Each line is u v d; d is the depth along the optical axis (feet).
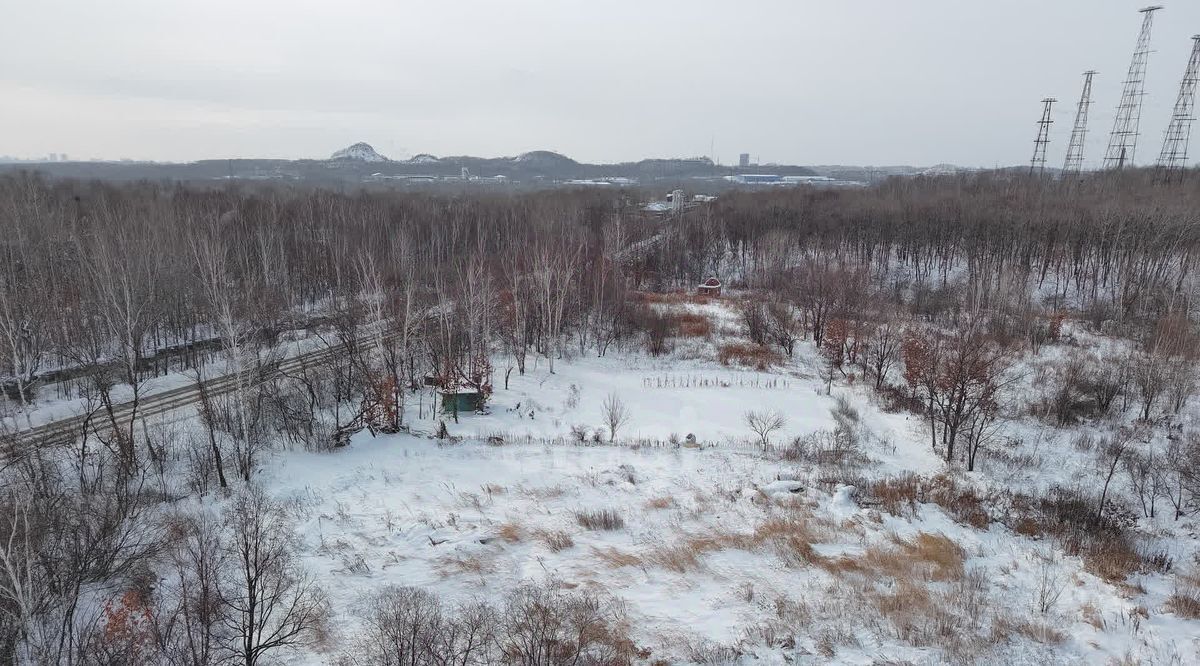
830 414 141.79
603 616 69.56
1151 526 96.02
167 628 59.77
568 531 88.84
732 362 178.09
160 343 173.68
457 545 83.41
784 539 86.53
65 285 160.25
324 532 86.07
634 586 76.07
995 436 127.95
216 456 96.78
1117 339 186.09
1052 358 170.81
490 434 125.49
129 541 78.28
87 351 133.39
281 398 119.24
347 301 181.27
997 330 187.83
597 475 107.14
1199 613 71.61
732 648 63.57
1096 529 93.97
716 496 100.37
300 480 102.22
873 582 77.05
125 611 64.64
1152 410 137.80
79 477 93.81
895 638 65.51
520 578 77.36
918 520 94.68
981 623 68.74
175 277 164.86
